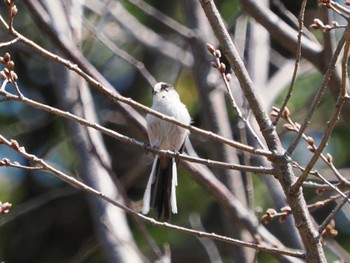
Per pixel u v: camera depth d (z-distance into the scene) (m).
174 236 14.20
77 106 11.62
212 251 11.32
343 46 7.21
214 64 7.61
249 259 10.41
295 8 14.76
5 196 15.06
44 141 15.42
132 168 13.53
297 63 7.13
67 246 15.78
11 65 6.92
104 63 15.58
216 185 9.71
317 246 6.97
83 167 11.37
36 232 15.77
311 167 6.84
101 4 14.34
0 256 15.52
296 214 7.04
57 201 15.78
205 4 7.45
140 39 13.86
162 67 15.91
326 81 6.88
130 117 10.50
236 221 9.55
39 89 16.17
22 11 15.50
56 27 11.21
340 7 7.09
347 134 14.38
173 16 15.86
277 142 7.28
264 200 13.23
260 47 12.05
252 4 9.89
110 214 11.10
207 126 11.33
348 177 13.58
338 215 14.49
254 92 7.40
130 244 10.20
